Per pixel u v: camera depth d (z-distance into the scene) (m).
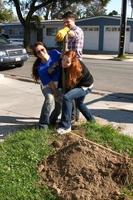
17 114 7.59
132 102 9.27
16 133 6.05
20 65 16.05
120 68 17.52
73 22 6.35
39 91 9.84
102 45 35.53
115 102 9.16
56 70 6.17
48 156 5.16
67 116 5.91
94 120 6.52
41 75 6.19
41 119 6.23
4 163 4.97
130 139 5.85
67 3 34.50
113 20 34.56
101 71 16.02
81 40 6.41
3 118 7.29
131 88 11.78
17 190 4.46
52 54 6.29
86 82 6.06
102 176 4.65
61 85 6.21
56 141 5.52
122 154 5.27
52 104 6.27
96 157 4.95
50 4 35.06
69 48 6.37
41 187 4.55
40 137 5.75
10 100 8.81
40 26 38.44
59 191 4.46
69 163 4.85
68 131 5.92
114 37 34.69
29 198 4.36
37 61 6.28
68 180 4.64
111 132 5.98
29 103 8.52
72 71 5.90
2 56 14.95
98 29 35.59
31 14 32.16
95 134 5.86
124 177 4.59
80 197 4.32
